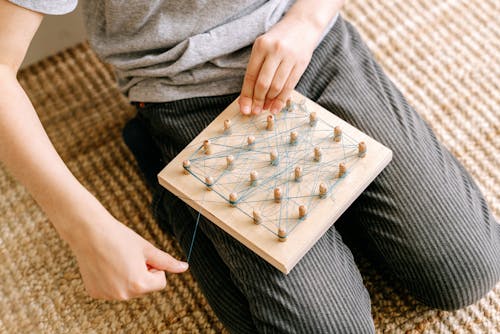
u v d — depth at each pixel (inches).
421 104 45.8
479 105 45.5
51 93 48.8
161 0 35.2
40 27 48.2
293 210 33.3
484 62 47.2
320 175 34.1
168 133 37.6
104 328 40.0
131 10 35.1
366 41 48.8
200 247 37.7
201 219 36.6
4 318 40.7
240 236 33.1
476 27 48.7
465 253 34.7
